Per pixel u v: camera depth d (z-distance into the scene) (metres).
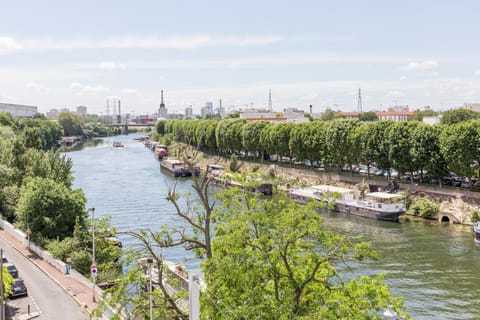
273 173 151.38
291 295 30.19
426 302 55.75
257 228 32.22
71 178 100.19
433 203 103.75
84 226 76.88
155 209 110.00
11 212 91.31
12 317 48.00
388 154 114.81
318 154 139.38
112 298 33.16
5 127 192.38
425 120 198.38
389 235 88.00
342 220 103.25
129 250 35.09
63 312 49.44
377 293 30.00
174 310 34.69
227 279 30.22
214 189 136.88
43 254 68.81
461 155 97.81
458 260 71.56
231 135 181.62
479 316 51.88
